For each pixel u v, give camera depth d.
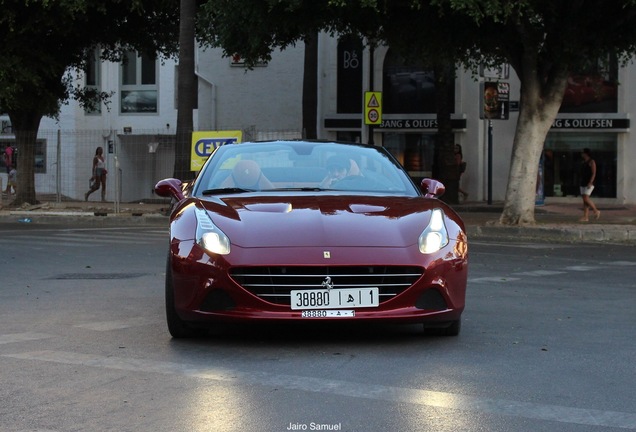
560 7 20.44
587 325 7.92
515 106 33.88
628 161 33.22
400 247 6.42
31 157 29.16
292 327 7.54
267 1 19.59
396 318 6.33
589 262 14.36
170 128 38.84
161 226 23.92
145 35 30.39
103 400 5.21
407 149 35.12
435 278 6.42
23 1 25.75
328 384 5.53
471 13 17.69
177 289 6.55
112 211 27.31
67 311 8.83
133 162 29.69
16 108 28.34
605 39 21.19
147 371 5.94
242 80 37.66
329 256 6.27
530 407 5.03
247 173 7.89
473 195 34.12
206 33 23.45
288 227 6.53
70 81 31.47
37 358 6.41
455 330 7.11
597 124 33.12
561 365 6.15
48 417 4.86
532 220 21.38
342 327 7.56
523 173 21.33
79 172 32.00
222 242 6.43
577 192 33.69
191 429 4.59
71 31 27.94
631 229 19.88
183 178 26.05
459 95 34.00
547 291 10.47
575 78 33.22
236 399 5.18
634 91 32.97
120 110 39.50
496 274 12.35
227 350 6.61
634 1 18.34
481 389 5.43
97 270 12.81
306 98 29.55
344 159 8.12
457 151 32.69
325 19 20.55
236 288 6.29
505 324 7.92
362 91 35.00
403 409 4.96
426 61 23.27
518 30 20.14
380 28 21.98
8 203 29.16
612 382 5.65
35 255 15.16
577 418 4.81
